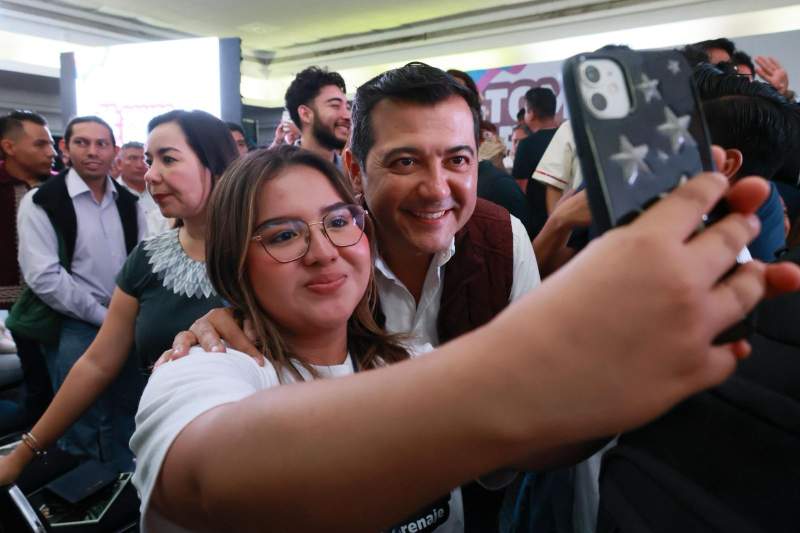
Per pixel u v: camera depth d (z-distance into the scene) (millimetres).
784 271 212
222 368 501
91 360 1162
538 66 5172
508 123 5406
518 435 210
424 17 6824
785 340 406
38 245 1769
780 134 732
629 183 256
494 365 208
